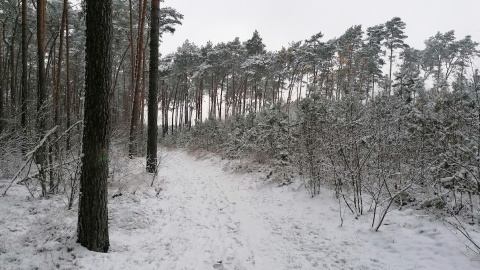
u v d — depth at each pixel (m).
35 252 4.85
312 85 11.87
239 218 8.75
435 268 4.75
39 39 12.02
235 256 5.98
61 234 5.50
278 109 15.79
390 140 8.88
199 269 5.32
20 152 10.11
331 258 5.66
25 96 15.36
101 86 5.04
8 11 21.88
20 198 7.97
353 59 35.62
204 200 10.79
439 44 42.12
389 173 7.72
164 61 48.78
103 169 5.18
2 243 5.04
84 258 4.77
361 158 8.48
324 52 38.50
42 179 7.95
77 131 7.37
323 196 9.59
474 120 7.13
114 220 6.93
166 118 49.09
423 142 8.59
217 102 49.31
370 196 8.86
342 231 6.86
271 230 7.56
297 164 11.80
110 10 5.07
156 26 13.19
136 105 17.97
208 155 23.67
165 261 5.43
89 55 5.01
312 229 7.30
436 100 8.78
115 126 14.51
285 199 10.20
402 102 10.38
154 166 13.30
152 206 8.62
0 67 17.95
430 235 5.82
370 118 9.41
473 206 6.88
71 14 24.97
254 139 17.30
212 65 43.81
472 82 6.74
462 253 4.98
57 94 15.59
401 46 39.56
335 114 10.01
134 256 5.36
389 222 6.78
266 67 40.53
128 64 34.16
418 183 7.97
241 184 13.70
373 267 5.12
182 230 7.28
